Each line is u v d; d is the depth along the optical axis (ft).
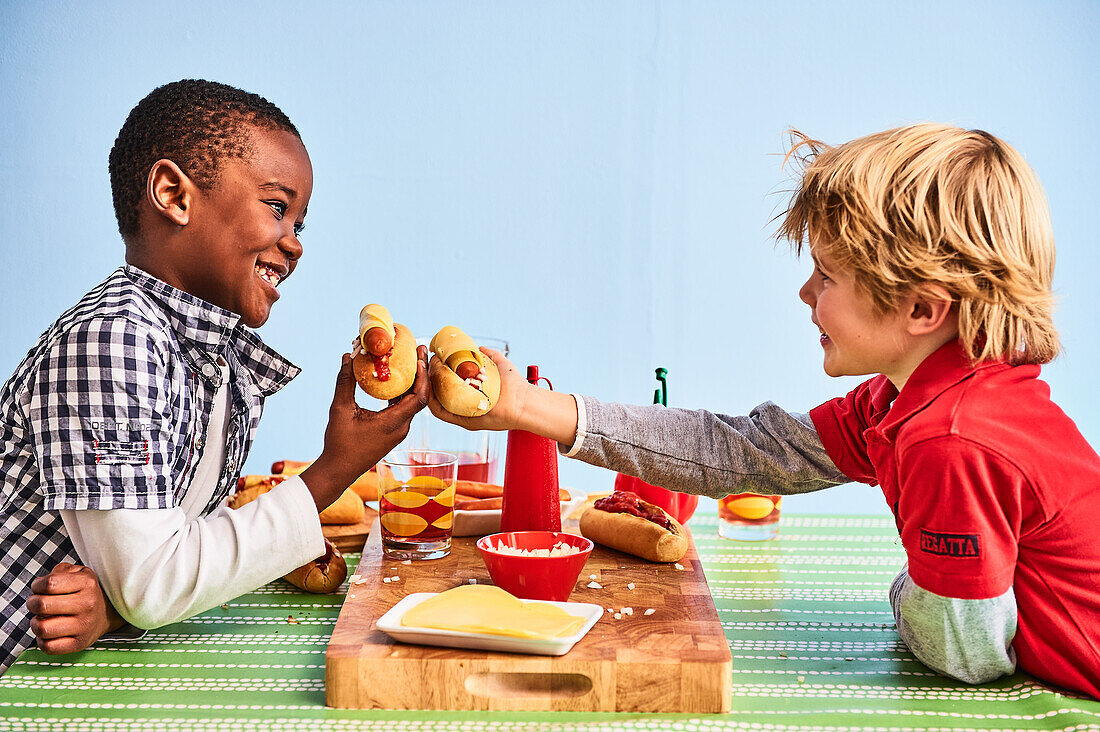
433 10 9.77
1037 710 2.61
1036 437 2.71
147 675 2.82
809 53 9.76
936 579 2.72
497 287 10.02
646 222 9.98
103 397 2.85
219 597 3.00
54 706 2.58
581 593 3.26
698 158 9.92
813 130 9.80
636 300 10.05
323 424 9.93
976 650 2.73
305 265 9.87
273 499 3.09
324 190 9.82
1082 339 9.70
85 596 2.90
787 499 9.97
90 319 2.96
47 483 2.83
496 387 3.28
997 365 2.85
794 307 10.03
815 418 3.63
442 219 9.95
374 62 9.77
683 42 9.81
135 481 2.88
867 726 2.50
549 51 9.84
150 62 9.53
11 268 9.59
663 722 2.50
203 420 3.50
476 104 9.86
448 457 4.10
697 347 10.11
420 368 3.23
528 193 9.95
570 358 10.07
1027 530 2.73
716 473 3.59
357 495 4.39
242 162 3.26
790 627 3.31
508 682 2.63
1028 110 9.57
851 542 4.51
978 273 2.76
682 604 3.13
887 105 9.72
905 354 2.99
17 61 9.44
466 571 3.53
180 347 3.36
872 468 3.52
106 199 9.62
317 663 2.93
